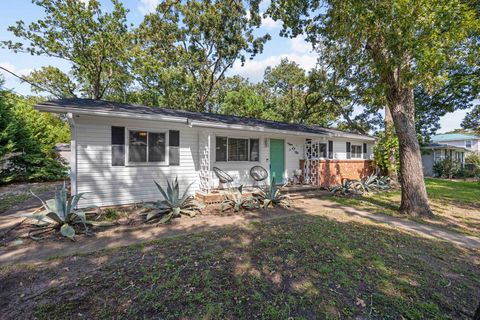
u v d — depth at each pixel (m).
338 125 22.75
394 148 12.48
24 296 2.46
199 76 19.08
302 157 11.38
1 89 11.61
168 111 8.34
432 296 2.57
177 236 4.35
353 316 2.21
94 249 3.74
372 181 11.03
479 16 5.79
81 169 6.13
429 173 21.72
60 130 18.69
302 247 3.79
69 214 4.55
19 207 6.53
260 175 9.33
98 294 2.47
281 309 2.27
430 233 4.91
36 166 12.09
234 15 16.20
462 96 13.48
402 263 3.36
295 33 8.21
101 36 14.86
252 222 5.27
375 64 5.95
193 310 2.24
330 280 2.82
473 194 10.31
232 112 21.86
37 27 14.11
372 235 4.54
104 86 18.22
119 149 6.64
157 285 2.63
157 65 16.33
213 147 8.61
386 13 4.71
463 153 25.23
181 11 15.98
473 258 3.69
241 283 2.71
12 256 3.45
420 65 4.66
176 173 7.62
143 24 16.08
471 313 2.31
